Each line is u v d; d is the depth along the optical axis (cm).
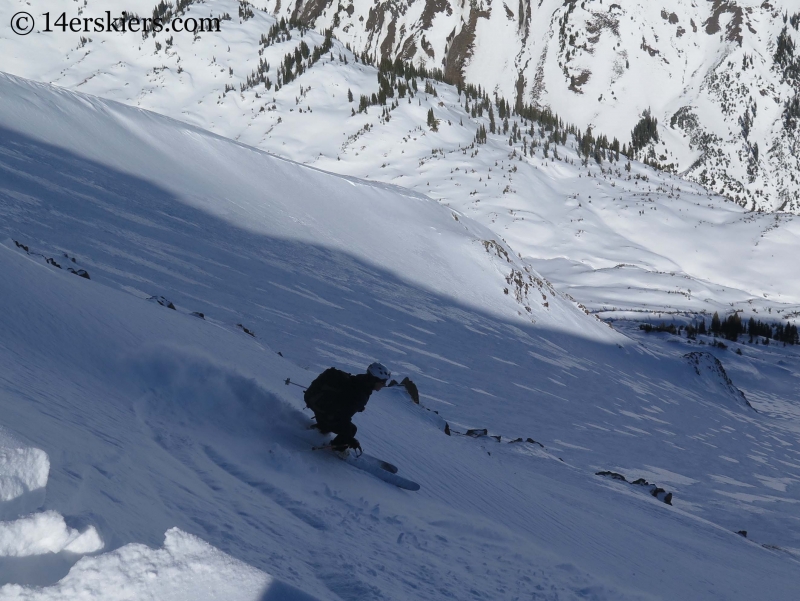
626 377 4384
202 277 2772
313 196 5184
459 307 4269
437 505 688
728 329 10469
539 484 1260
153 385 633
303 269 3666
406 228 5284
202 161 4806
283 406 699
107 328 709
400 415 1268
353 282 3853
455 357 3250
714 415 4256
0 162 2983
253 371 852
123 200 3369
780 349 9806
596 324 5456
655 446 2956
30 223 2412
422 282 4497
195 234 3375
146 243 2866
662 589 766
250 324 2467
